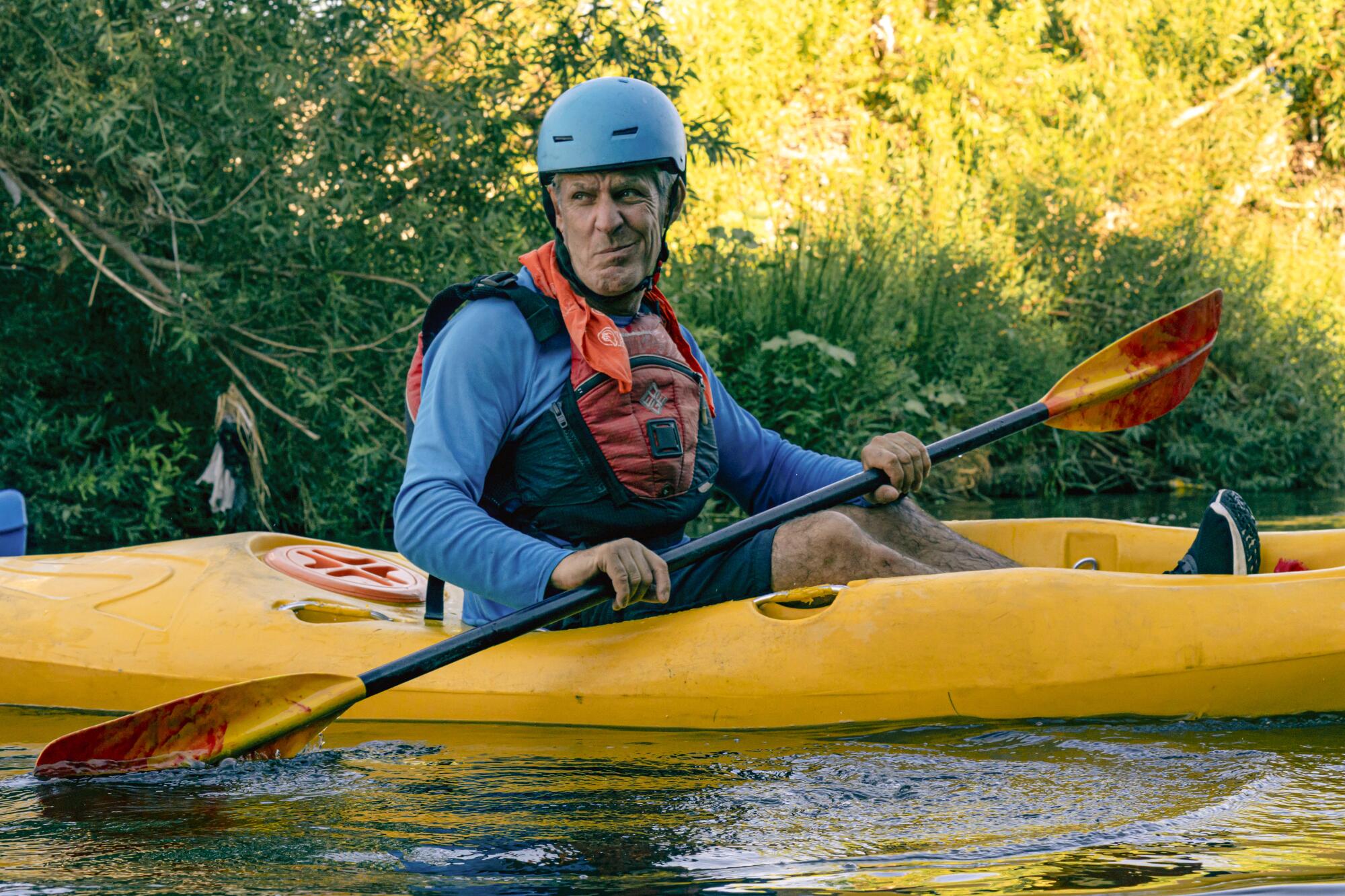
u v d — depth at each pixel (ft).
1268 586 6.67
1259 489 23.72
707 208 24.45
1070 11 31.37
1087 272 26.09
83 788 5.60
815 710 6.56
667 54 17.12
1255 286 26.00
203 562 8.02
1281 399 25.17
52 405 16.72
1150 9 32.07
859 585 6.83
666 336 7.13
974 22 30.83
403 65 17.07
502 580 6.32
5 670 7.45
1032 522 9.04
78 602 7.70
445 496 6.45
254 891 4.18
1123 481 23.90
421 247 16.47
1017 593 6.65
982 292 23.62
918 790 5.29
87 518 16.25
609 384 6.75
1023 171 27.94
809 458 8.00
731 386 20.20
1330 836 4.56
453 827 4.87
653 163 6.81
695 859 4.44
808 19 29.96
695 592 7.19
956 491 21.53
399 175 16.78
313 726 6.22
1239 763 5.65
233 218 15.70
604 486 6.75
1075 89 30.76
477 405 6.63
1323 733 6.23
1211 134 30.89
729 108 29.04
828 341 20.62
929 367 22.72
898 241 23.95
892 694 6.52
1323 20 33.06
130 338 16.92
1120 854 4.40
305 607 7.55
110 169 15.66
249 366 16.58
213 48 15.20
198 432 17.40
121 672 7.23
